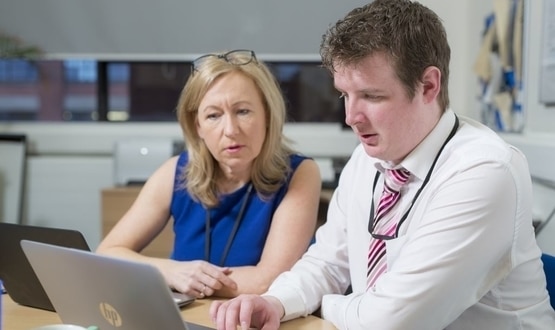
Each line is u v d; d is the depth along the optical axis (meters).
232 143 1.65
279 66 4.28
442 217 1.12
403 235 1.25
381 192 1.36
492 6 2.94
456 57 3.44
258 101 1.70
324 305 1.31
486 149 1.16
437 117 1.22
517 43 2.61
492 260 1.13
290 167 1.80
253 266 1.64
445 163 1.21
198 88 1.69
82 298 1.06
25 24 4.15
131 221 1.81
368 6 1.15
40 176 4.16
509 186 1.12
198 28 4.14
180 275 1.52
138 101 4.36
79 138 4.19
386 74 1.10
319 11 4.10
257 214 1.74
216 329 1.19
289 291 1.34
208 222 1.75
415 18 1.12
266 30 4.14
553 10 2.23
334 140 4.14
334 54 1.12
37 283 1.36
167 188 1.81
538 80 2.39
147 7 4.13
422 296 1.10
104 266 0.96
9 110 4.38
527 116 2.53
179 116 1.77
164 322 0.95
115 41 4.16
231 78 1.67
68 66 4.31
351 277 1.43
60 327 1.05
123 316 1.00
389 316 1.11
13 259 1.36
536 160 2.33
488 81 3.00
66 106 4.36
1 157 4.09
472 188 1.12
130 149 3.80
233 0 4.11
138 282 0.92
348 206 1.46
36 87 4.34
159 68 4.32
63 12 4.14
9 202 4.07
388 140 1.16
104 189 3.54
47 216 4.18
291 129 4.29
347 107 1.16
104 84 4.32
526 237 1.18
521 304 1.22
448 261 1.10
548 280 1.34
